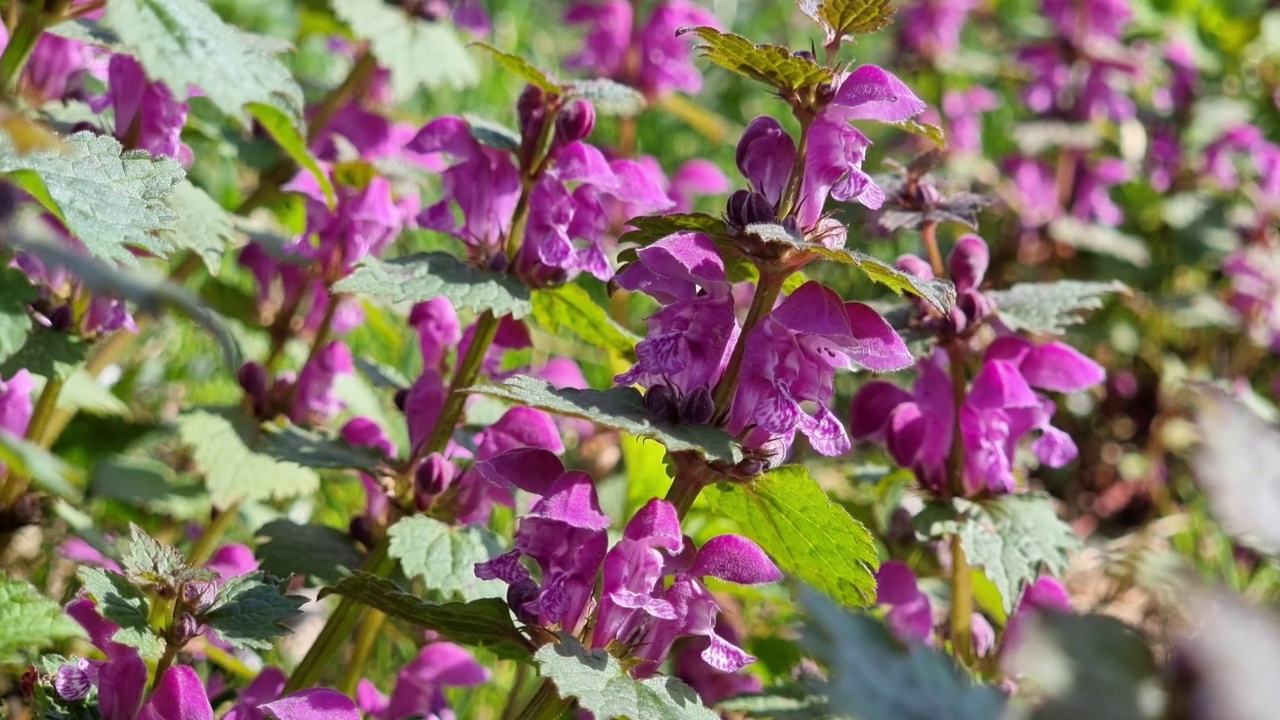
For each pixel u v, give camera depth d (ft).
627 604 1.89
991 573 2.17
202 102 2.88
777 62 1.90
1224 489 1.18
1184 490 3.46
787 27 5.47
